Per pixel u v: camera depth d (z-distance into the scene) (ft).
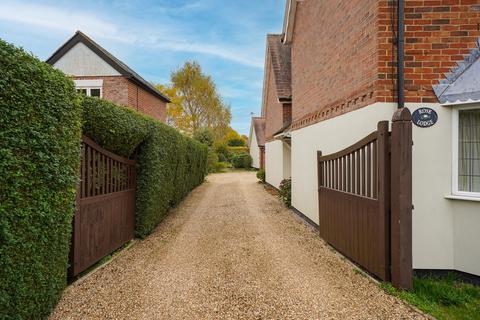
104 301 12.36
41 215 9.80
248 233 23.82
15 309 8.86
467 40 15.20
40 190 9.86
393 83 15.38
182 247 20.21
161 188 26.12
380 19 15.37
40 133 9.66
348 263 16.87
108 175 18.08
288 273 15.46
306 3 28.91
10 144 8.59
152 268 16.24
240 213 32.63
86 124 14.78
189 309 11.80
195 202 40.60
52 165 10.32
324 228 21.42
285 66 53.11
